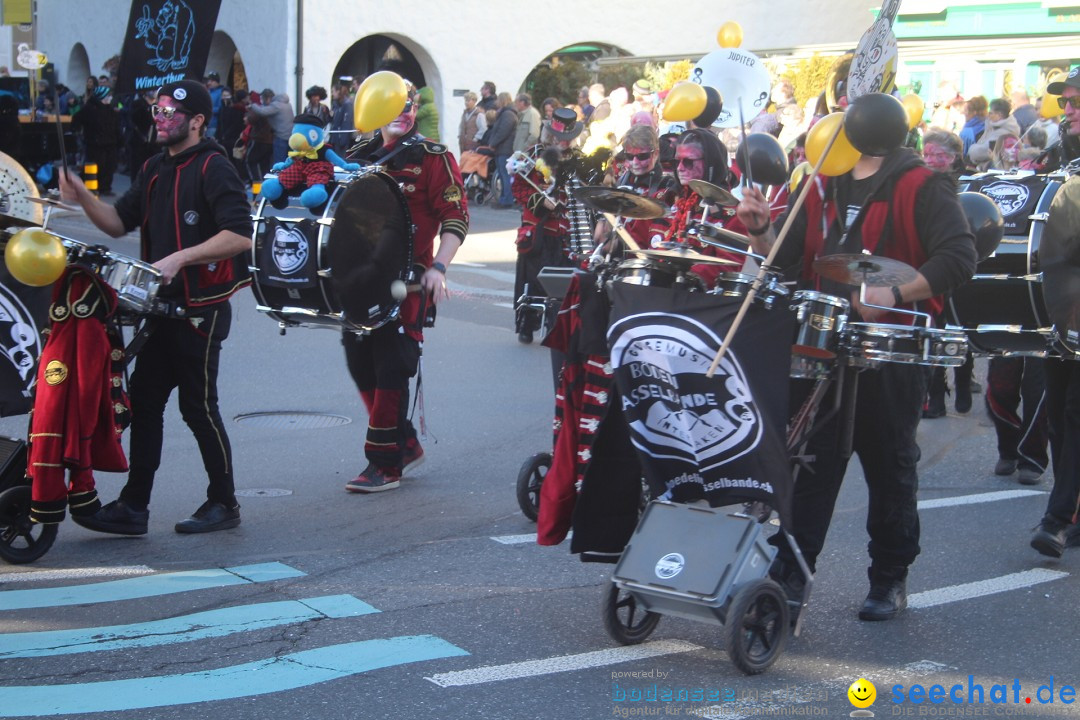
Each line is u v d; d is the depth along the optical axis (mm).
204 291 5707
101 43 30625
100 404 5406
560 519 4719
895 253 4555
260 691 4102
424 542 5867
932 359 4277
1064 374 5730
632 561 4355
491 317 12375
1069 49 20297
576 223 6996
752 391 4184
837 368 4418
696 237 4637
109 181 21594
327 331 11406
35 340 5590
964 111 15461
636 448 4395
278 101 20891
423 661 4387
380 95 6000
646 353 4281
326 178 6059
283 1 23875
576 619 4852
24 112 19234
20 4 5973
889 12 4535
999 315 5910
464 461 7434
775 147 4641
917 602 5117
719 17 27625
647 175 6375
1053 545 5516
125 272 5281
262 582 5242
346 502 6555
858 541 5969
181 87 5672
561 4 26375
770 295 4184
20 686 4121
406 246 6527
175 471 7070
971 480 7211
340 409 8664
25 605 4926
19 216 5688
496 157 21844
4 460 5480
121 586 5168
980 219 5301
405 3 24875
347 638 4605
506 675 4273
